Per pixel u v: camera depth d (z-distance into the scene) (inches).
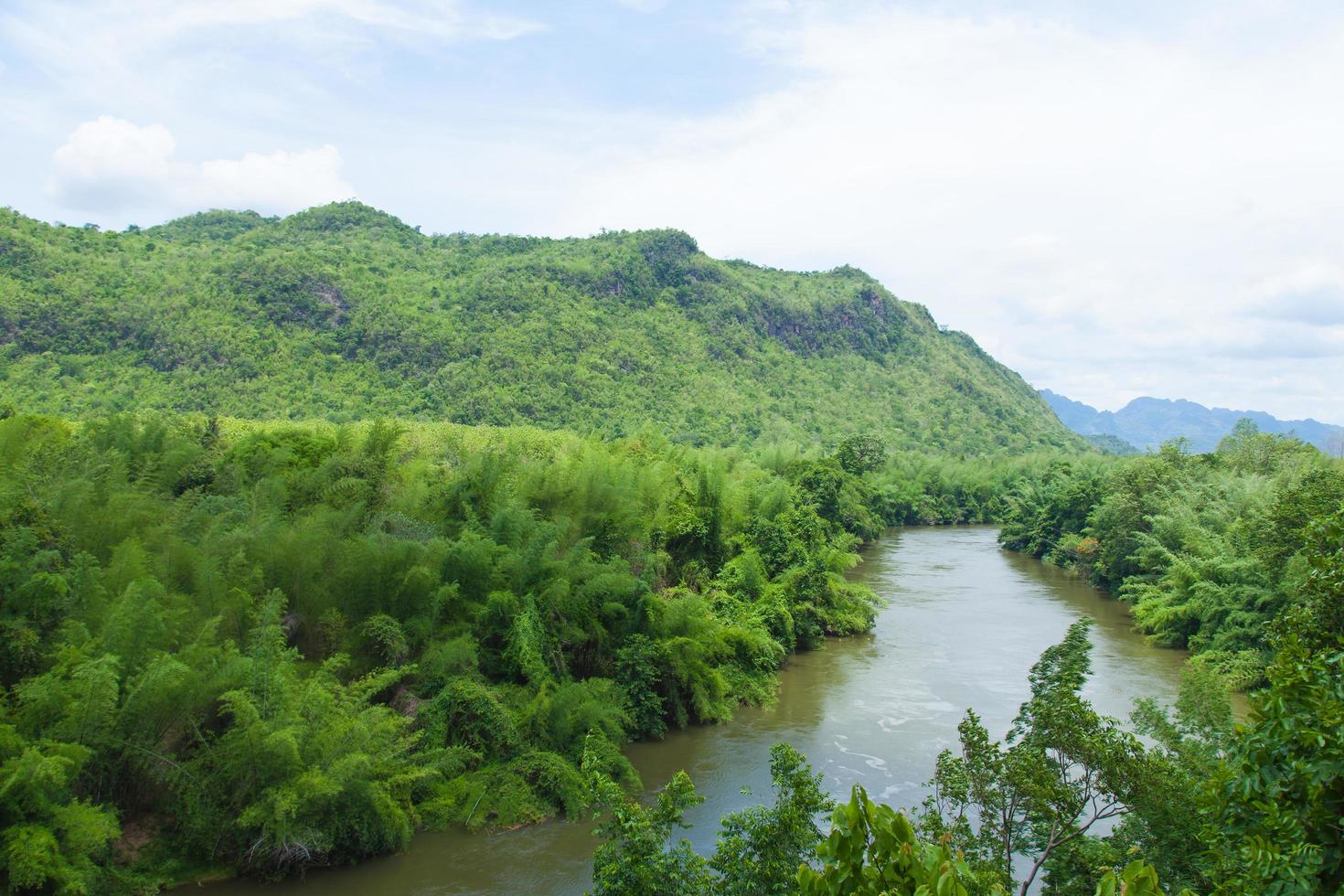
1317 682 327.0
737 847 489.7
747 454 3339.1
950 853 307.0
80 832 589.3
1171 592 1553.9
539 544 1021.2
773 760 529.3
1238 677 1202.6
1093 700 1158.3
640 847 473.7
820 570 1553.9
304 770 702.5
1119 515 1984.5
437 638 919.0
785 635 1374.3
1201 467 2096.5
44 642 680.4
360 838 729.6
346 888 697.0
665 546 1390.3
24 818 582.9
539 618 975.6
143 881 652.7
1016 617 1731.1
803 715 1118.4
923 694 1205.7
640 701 1031.6
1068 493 2561.5
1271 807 316.2
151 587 726.5
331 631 868.0
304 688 753.6
